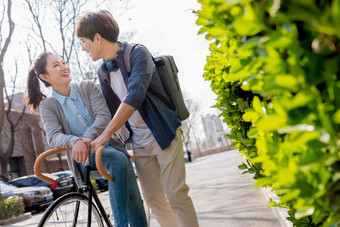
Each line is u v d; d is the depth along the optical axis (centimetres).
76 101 270
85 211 248
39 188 1307
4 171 1861
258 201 511
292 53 63
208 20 76
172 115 258
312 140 58
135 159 278
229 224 416
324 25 48
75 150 230
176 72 277
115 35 264
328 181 62
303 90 58
